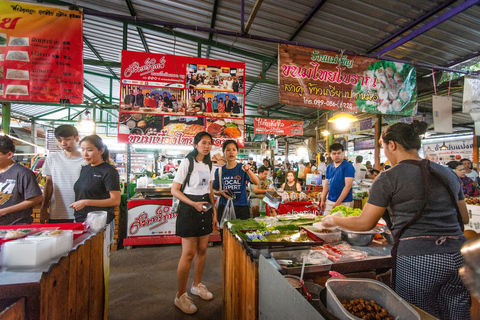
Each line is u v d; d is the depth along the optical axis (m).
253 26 4.42
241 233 1.77
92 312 1.55
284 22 4.18
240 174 3.06
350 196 3.28
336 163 3.37
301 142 18.56
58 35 2.80
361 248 1.69
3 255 1.03
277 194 3.85
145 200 4.03
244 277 1.51
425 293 1.25
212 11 4.26
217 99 3.76
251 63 6.32
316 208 3.16
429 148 9.48
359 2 3.49
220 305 2.42
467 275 0.55
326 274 1.43
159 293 2.62
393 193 1.30
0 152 2.07
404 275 1.30
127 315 2.25
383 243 1.81
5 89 2.71
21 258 1.02
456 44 4.13
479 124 4.46
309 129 11.94
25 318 0.89
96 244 1.62
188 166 2.24
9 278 0.93
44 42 2.78
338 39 4.47
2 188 2.08
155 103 3.57
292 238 1.78
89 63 4.51
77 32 2.84
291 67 3.46
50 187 2.50
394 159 1.45
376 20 3.84
